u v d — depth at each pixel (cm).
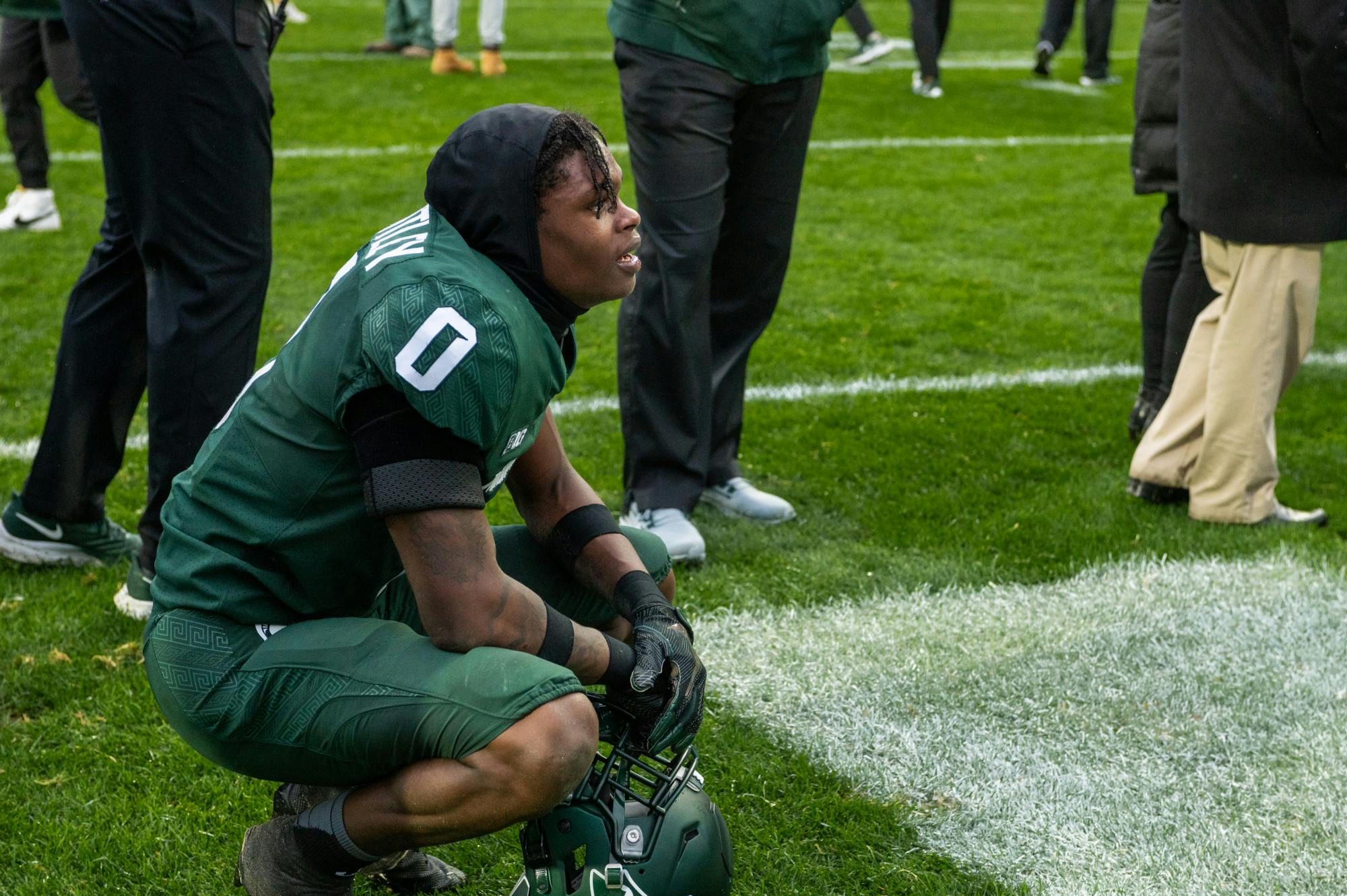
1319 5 283
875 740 248
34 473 307
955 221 714
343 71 1075
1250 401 335
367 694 165
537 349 164
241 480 169
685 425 327
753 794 231
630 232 167
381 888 208
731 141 326
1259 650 282
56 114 903
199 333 271
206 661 170
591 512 196
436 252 161
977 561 328
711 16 300
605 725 180
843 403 446
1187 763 242
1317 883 208
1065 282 603
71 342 297
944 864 213
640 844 167
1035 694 265
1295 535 342
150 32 254
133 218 270
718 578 318
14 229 624
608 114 929
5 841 216
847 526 351
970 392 459
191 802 227
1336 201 312
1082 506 361
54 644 279
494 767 159
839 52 1312
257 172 273
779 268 345
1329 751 245
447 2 1052
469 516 159
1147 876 210
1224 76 315
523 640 167
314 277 573
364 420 157
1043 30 1166
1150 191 392
